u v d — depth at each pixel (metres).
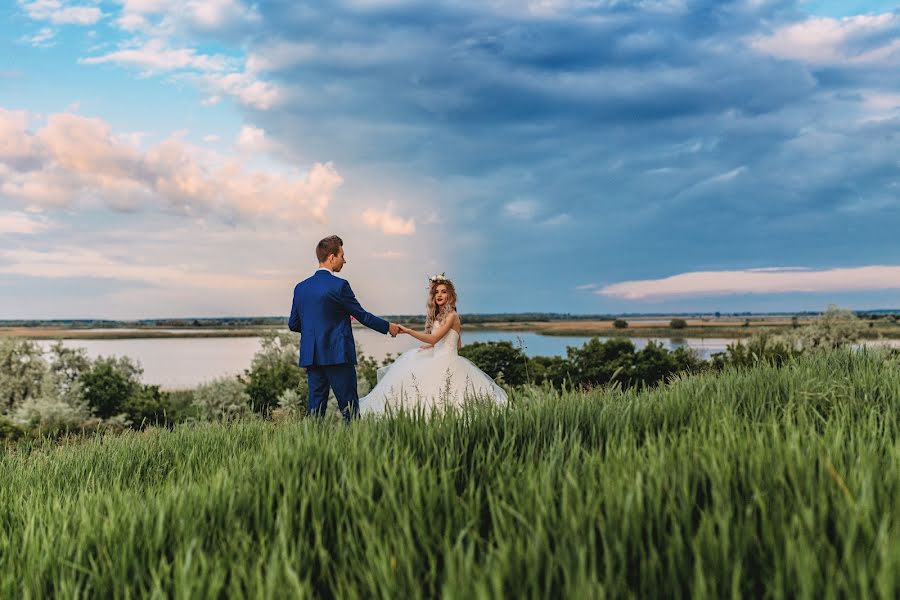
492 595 1.55
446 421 3.55
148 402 10.73
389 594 1.68
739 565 1.54
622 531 1.81
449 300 7.03
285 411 10.27
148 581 2.13
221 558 2.14
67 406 9.67
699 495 2.26
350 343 6.74
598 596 1.48
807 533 1.75
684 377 5.47
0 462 5.21
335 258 6.95
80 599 2.10
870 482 1.91
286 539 2.13
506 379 11.65
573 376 11.41
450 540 2.07
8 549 2.58
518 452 3.24
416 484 2.31
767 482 2.15
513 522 2.12
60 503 3.46
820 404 3.90
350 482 2.55
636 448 2.90
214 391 10.71
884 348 6.41
